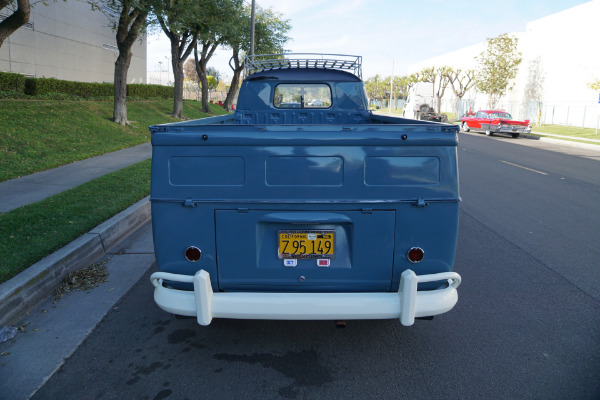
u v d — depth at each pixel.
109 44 30.23
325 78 5.76
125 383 3.09
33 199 7.21
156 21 16.97
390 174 2.98
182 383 3.10
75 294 4.50
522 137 25.58
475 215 7.90
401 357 3.46
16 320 3.94
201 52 30.06
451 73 52.56
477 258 5.74
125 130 16.14
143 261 5.42
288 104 5.84
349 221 3.02
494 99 40.00
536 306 4.39
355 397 2.96
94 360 3.37
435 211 3.01
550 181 11.34
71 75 25.64
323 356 3.47
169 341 3.67
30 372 3.20
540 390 3.05
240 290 3.17
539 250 6.05
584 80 28.67
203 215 3.03
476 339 3.75
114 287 4.69
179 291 3.07
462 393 3.01
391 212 3.02
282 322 4.03
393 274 3.09
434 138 2.94
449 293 3.07
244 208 3.01
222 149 2.96
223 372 3.24
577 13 30.56
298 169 2.97
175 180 2.99
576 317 4.16
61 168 10.03
